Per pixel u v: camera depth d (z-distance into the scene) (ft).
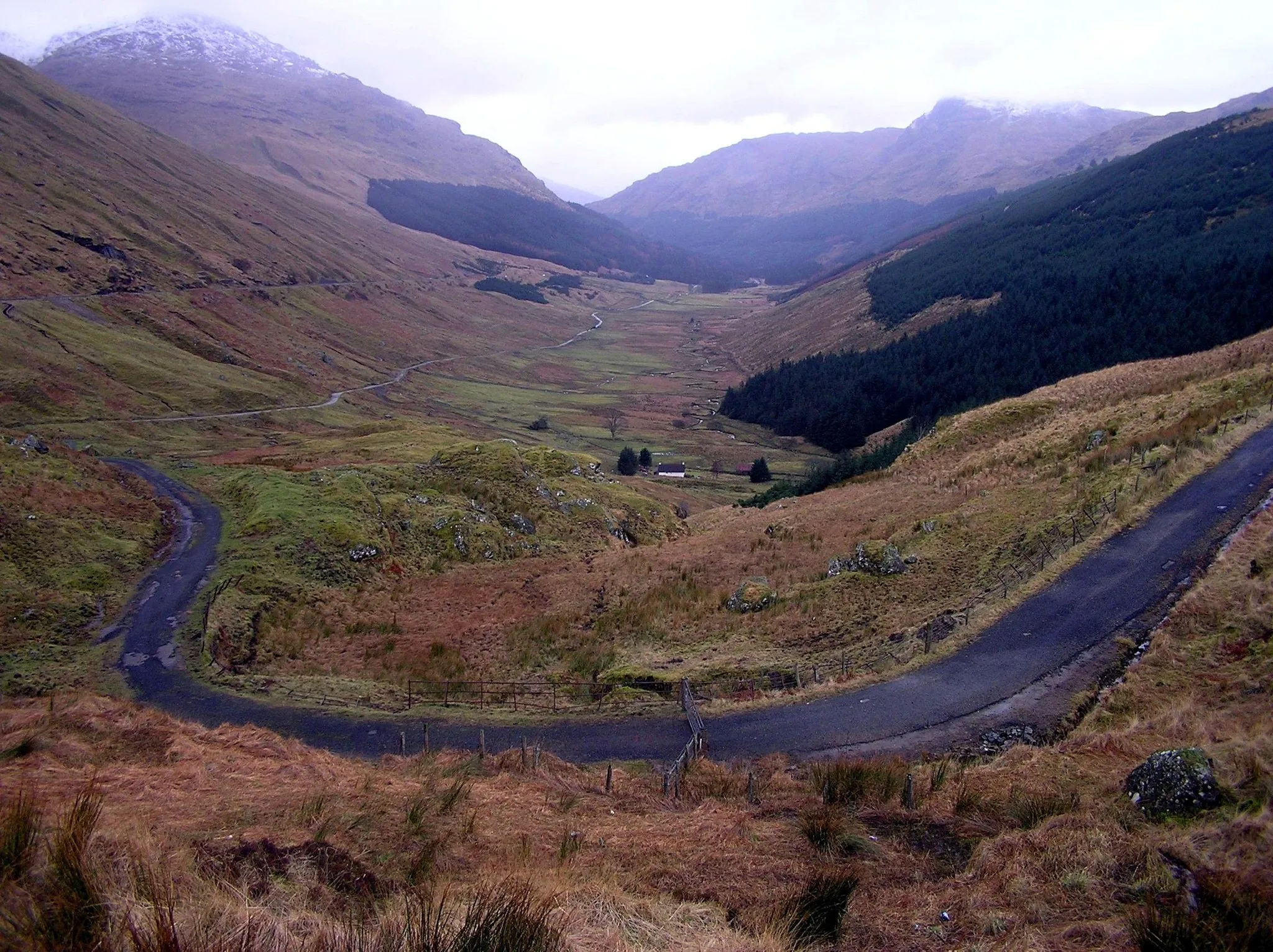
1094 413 153.89
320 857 31.55
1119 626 68.44
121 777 41.55
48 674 76.48
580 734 63.93
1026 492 112.78
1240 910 25.64
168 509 145.07
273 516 133.90
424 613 109.19
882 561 95.20
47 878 21.49
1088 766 45.11
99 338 351.87
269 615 100.37
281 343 489.67
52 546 107.45
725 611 96.17
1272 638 54.85
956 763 50.70
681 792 48.75
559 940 23.50
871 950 27.45
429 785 45.27
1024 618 72.79
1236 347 180.86
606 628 96.78
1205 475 97.86
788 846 37.60
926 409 394.32
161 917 19.16
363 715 69.72
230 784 42.91
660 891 32.50
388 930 22.72
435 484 168.86
